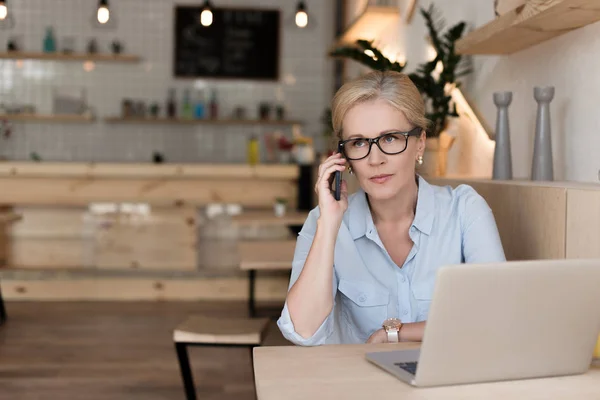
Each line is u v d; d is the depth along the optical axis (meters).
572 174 2.20
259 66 7.80
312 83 7.88
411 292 1.68
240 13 7.74
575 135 2.17
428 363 1.09
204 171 5.92
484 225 1.70
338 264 1.70
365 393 1.07
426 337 1.07
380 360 1.22
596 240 1.48
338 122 1.58
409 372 1.15
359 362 1.24
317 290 1.50
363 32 5.49
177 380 3.45
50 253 5.93
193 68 7.71
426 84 3.02
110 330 4.51
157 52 7.70
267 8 7.79
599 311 1.14
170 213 5.95
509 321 1.09
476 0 3.12
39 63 7.58
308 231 1.75
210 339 2.68
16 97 7.58
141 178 5.92
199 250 6.23
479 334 1.08
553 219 1.67
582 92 2.12
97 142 7.69
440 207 1.71
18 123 7.59
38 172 5.79
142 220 5.93
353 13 6.28
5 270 5.54
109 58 7.48
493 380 1.13
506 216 1.97
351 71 6.41
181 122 7.64
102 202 5.91
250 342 2.67
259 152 7.77
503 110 2.39
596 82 2.04
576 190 1.56
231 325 2.81
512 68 2.67
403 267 1.70
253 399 3.16
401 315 1.69
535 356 1.14
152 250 5.93
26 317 4.88
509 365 1.13
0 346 4.07
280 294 5.65
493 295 1.06
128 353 3.95
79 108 7.51
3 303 4.93
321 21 7.84
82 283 5.56
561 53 2.26
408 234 1.72
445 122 3.14
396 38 4.88
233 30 7.74
